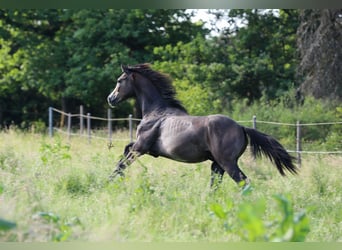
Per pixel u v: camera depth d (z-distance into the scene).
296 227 5.01
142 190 8.54
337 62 23.64
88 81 29.09
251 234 5.00
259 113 21.78
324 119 20.92
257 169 12.85
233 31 29.11
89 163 12.10
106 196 8.66
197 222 7.35
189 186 9.68
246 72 27.17
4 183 9.30
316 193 10.31
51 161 11.64
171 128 10.56
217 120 10.14
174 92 11.34
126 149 11.35
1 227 5.02
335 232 7.57
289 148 19.69
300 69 24.77
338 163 13.80
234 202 7.95
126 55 28.91
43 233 6.11
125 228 7.00
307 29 24.52
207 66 27.61
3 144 16.25
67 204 8.39
